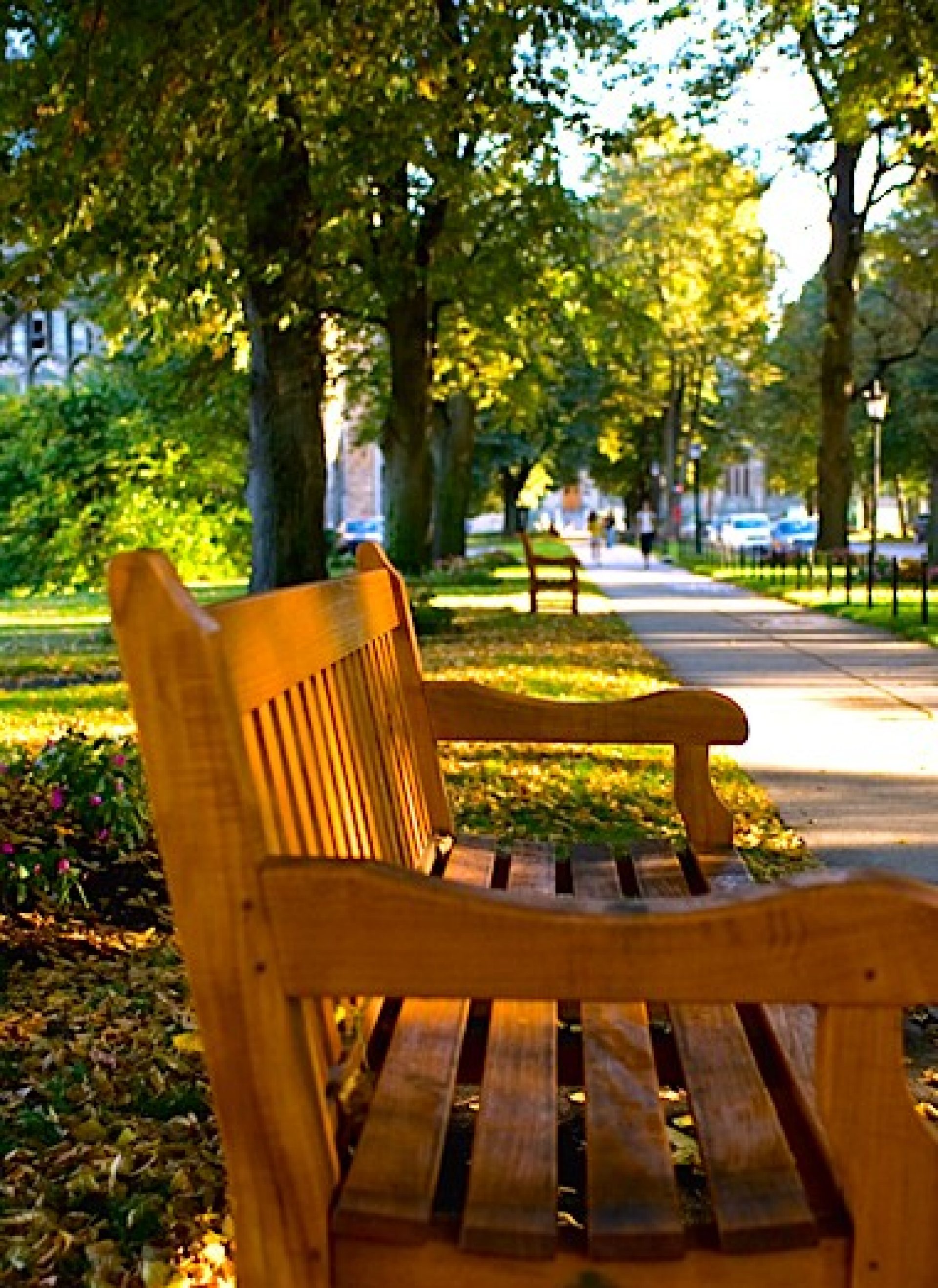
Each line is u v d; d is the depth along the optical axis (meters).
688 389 66.06
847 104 18.39
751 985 2.05
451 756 9.30
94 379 35.38
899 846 6.64
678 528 64.25
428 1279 2.09
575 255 28.38
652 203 49.78
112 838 5.77
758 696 12.45
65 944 5.12
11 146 11.92
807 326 60.22
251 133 13.52
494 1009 2.95
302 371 19.59
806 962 2.04
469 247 29.03
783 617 22.83
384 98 16.17
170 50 11.02
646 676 13.91
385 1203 2.11
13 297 15.26
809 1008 2.84
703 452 73.62
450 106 16.25
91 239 14.89
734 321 51.56
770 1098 2.49
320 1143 2.13
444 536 43.06
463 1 14.94
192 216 15.61
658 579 38.62
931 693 12.60
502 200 26.81
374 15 12.29
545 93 15.70
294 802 2.58
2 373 53.91
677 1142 3.54
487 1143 2.30
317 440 19.80
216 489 35.66
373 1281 2.10
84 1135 3.57
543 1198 2.13
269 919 2.08
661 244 49.94
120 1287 2.85
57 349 54.12
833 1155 2.12
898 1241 2.07
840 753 9.39
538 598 27.42
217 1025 2.09
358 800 3.18
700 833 4.19
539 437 63.00
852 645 17.56
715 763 8.99
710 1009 2.91
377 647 3.91
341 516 76.50
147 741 2.07
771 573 37.22
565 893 3.76
